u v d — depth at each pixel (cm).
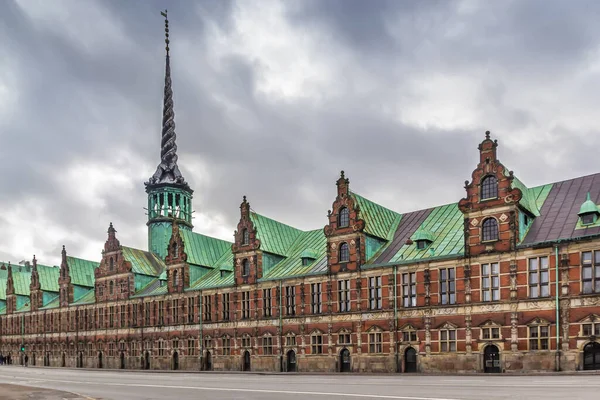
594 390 2809
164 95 11725
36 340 11712
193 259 9000
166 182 11094
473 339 5603
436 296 5922
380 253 6712
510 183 5553
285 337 7206
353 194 6862
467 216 5834
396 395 2803
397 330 6153
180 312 8681
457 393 2811
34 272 12112
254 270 7712
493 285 5569
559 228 5450
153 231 10950
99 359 10062
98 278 10325
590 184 5922
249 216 7950
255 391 3400
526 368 5225
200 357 8225
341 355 6650
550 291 5188
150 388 3962
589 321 4931
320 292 6944
